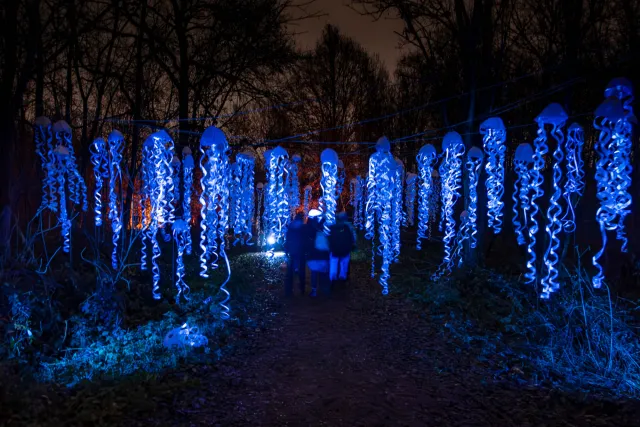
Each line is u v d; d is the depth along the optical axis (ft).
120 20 41.16
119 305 21.72
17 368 15.24
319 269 30.58
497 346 20.01
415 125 72.33
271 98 49.62
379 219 31.73
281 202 46.06
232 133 53.31
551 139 33.01
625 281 28.25
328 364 18.10
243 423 13.03
